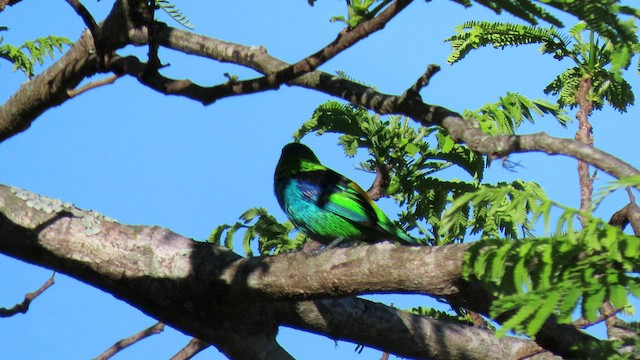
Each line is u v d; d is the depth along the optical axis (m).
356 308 11.52
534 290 6.59
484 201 7.55
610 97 13.58
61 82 11.48
